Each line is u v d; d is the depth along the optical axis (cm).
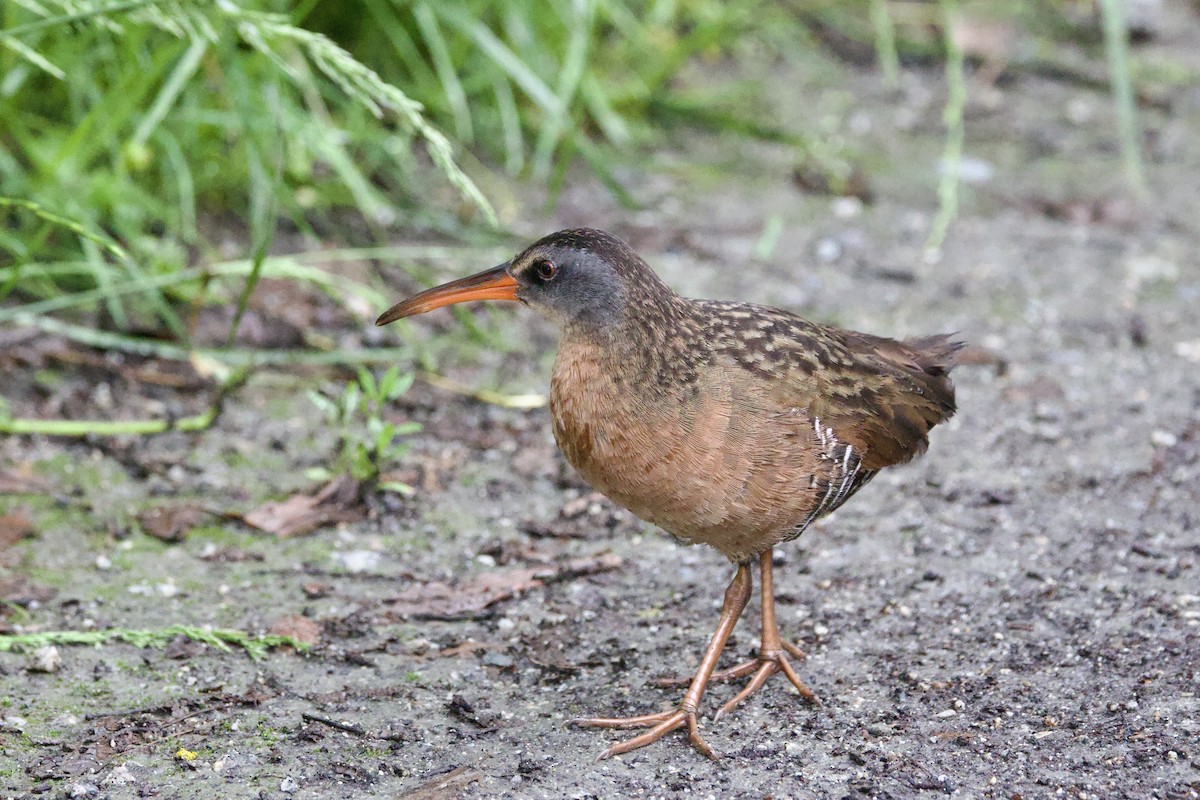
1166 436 1088
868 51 1752
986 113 1652
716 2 1664
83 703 773
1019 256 1376
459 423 1107
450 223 1336
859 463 803
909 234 1409
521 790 709
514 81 1480
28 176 1220
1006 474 1045
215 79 1282
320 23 1420
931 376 879
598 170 1359
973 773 717
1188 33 1892
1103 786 703
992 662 820
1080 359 1209
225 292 1213
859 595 902
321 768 722
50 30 1195
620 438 764
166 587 894
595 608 893
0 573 894
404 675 815
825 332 846
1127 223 1436
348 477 998
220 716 766
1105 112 1670
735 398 758
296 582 909
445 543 962
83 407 1080
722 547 793
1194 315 1278
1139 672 800
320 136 1252
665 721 764
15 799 690
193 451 1045
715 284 1296
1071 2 1888
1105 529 965
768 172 1516
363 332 1204
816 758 737
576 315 776
